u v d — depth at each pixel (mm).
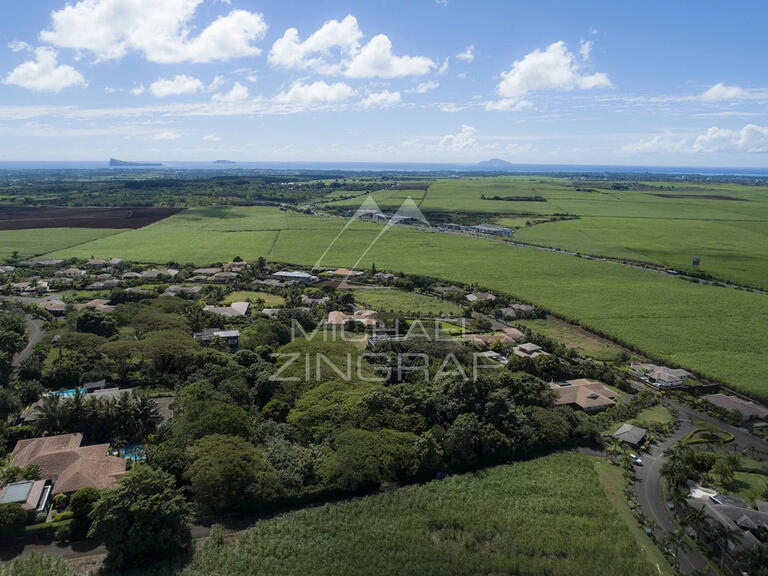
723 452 84250
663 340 133500
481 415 84500
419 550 60469
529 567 58000
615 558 59625
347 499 70312
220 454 69125
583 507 69062
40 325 134625
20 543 60531
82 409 81562
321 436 79375
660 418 95250
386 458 72875
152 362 104000
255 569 57219
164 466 68938
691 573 57875
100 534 58031
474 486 73062
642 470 78875
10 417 85500
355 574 56750
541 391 95188
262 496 66562
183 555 59438
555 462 80250
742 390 106750
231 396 90000
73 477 67562
